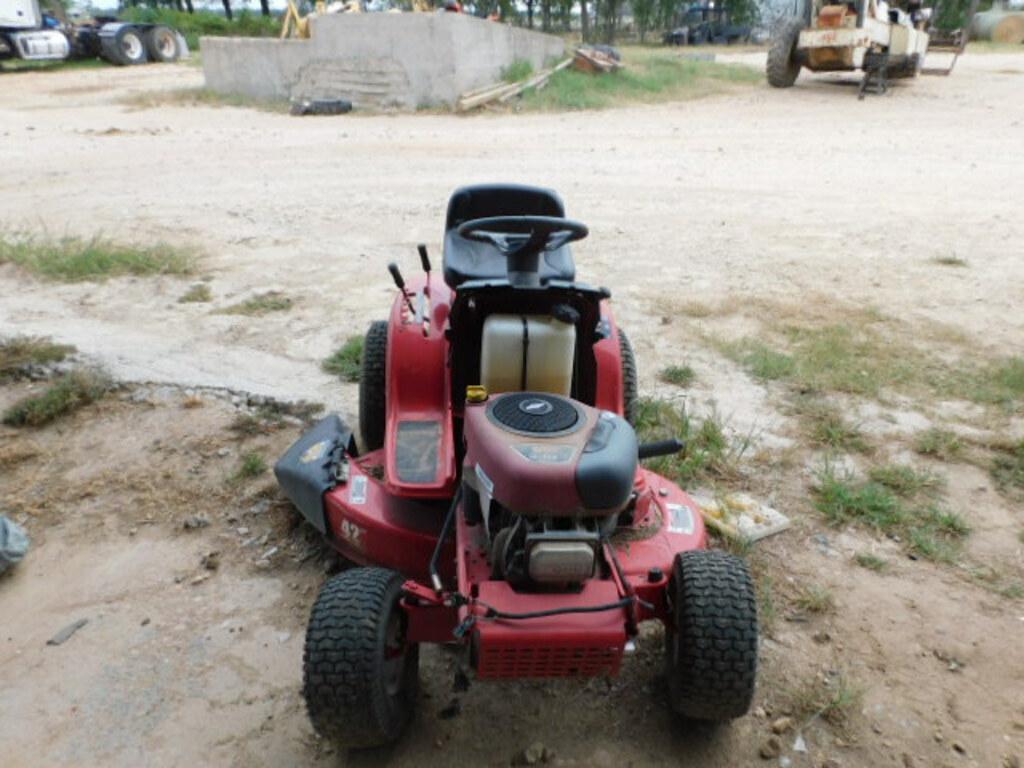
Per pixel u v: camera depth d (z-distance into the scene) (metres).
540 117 17.55
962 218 9.98
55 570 3.87
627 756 2.97
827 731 3.09
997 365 6.05
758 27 41.84
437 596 2.85
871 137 15.17
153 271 7.73
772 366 5.87
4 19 24.73
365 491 3.57
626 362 4.42
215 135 15.18
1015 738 3.08
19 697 3.17
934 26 38.00
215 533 4.12
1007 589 3.84
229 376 5.66
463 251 4.36
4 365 5.68
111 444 4.87
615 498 2.61
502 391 3.40
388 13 18.03
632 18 47.59
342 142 14.46
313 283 7.53
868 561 3.99
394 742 3.00
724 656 2.73
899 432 5.15
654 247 8.74
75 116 17.36
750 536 4.08
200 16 39.72
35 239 8.58
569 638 2.62
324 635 2.64
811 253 8.62
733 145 14.43
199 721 3.08
